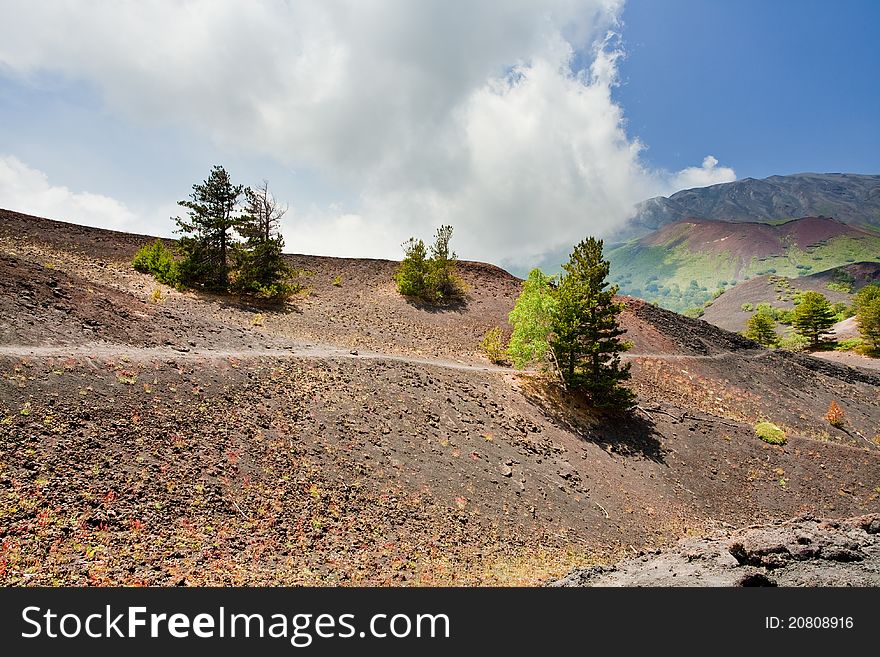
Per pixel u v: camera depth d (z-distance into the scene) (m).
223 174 33.88
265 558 11.52
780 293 192.62
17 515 9.76
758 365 52.38
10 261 20.97
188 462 13.66
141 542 10.52
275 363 21.72
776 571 10.67
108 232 42.56
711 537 17.00
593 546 18.28
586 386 30.47
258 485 14.15
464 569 13.59
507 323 47.44
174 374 17.31
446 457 20.27
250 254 34.84
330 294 43.75
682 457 29.72
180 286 32.53
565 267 33.03
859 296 107.31
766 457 32.53
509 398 28.53
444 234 51.16
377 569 12.36
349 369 24.11
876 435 41.94
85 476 11.55
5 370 13.36
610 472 25.23
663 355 48.00
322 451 17.02
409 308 44.72
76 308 19.58
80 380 14.57
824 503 28.83
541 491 20.86
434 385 26.23
